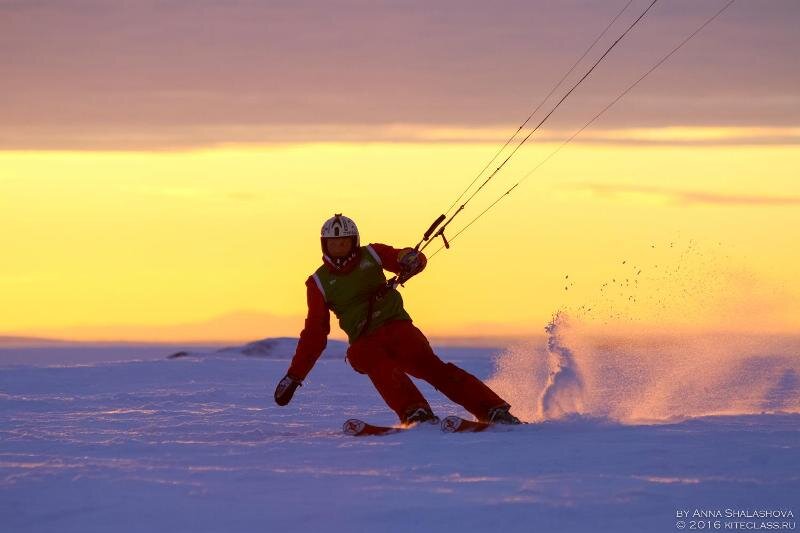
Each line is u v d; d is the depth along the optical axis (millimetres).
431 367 19016
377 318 19219
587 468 13438
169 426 19828
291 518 10828
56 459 15000
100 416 22344
